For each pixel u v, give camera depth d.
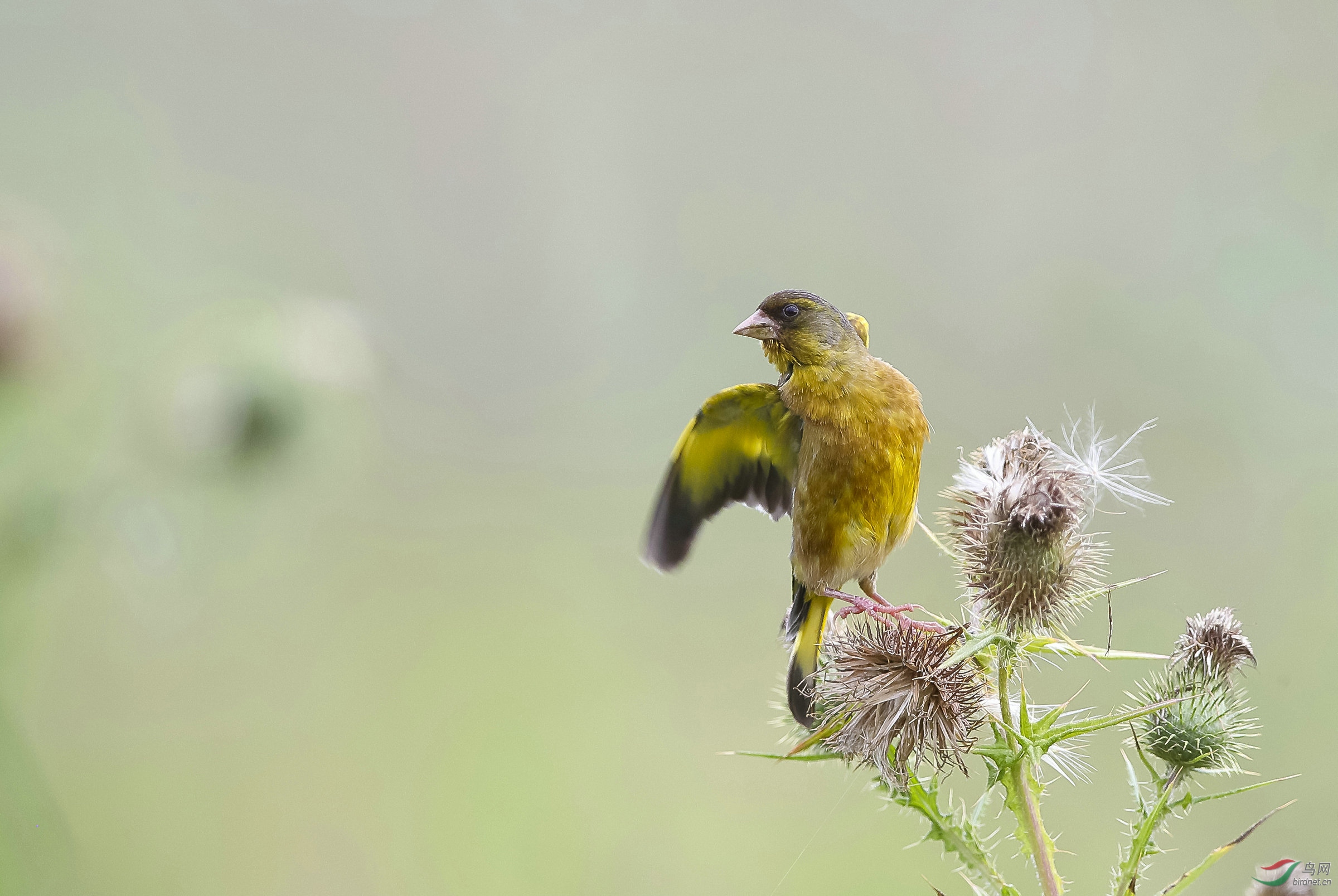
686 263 19.62
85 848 10.55
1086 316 15.71
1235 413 13.75
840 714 5.72
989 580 5.74
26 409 6.07
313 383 7.74
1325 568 11.72
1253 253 15.22
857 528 7.36
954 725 5.54
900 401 7.37
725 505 8.19
